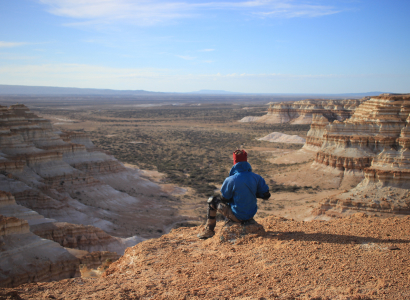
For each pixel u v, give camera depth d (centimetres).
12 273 1590
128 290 547
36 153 3597
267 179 5341
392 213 2780
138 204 3953
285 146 9631
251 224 775
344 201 2997
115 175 4688
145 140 11075
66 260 1831
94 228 2503
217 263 643
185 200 4378
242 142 10681
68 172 3728
